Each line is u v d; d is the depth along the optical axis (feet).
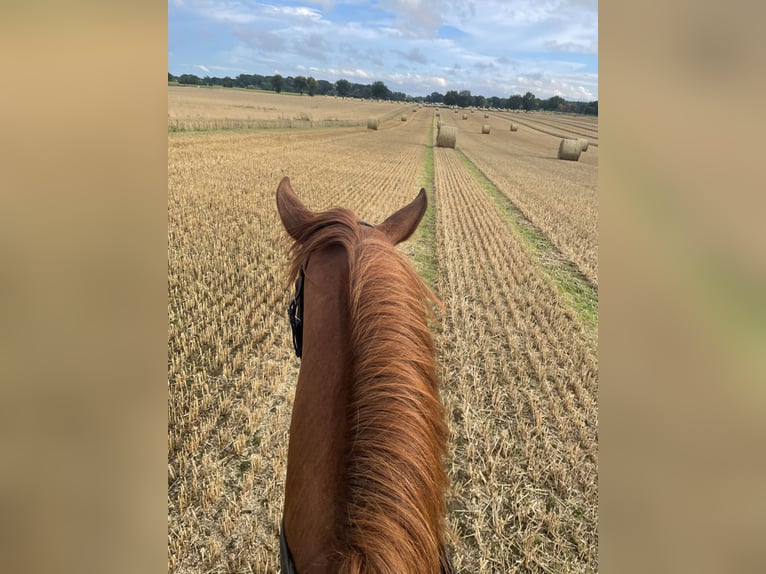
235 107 155.02
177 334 18.63
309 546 3.84
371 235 5.62
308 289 5.42
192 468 12.42
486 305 23.97
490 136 162.91
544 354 19.29
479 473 12.45
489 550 10.48
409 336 4.28
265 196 41.14
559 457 13.43
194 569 9.93
